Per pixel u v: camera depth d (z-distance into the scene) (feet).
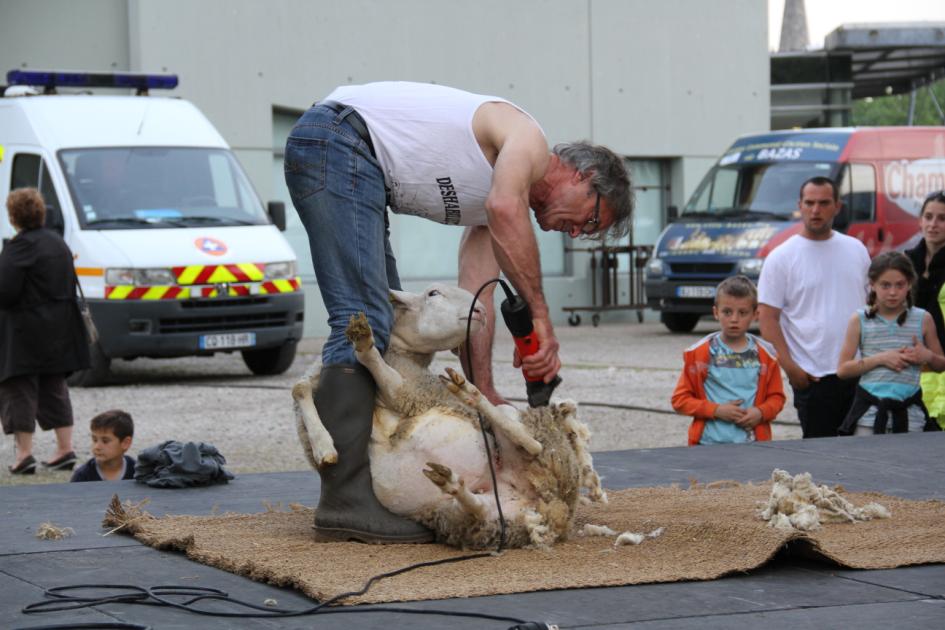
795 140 96.22
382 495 20.57
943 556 19.53
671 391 65.00
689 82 122.93
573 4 116.47
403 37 107.96
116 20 97.66
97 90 93.91
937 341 35.29
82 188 69.46
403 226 109.29
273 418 55.93
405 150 21.25
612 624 16.05
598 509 23.59
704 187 99.40
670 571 18.56
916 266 37.99
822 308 37.19
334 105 21.61
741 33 125.39
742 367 33.86
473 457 20.21
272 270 69.46
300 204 21.49
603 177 21.20
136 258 66.54
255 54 99.96
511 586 17.65
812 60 139.85
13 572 19.21
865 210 92.58
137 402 61.87
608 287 115.65
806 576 18.62
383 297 21.04
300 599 17.43
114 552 20.68
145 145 72.23
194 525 22.50
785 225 92.73
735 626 15.97
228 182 72.84
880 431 35.09
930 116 343.87
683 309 96.27
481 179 21.30
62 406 45.60
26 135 71.92
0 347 44.62
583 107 117.39
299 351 90.38
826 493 22.71
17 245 44.57
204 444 28.81
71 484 28.25
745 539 19.90
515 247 20.26
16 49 95.30
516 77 113.80
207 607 16.98
